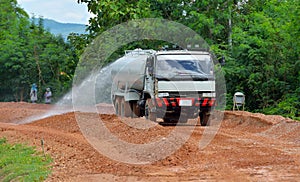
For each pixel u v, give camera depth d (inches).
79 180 484.4
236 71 1288.1
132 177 489.7
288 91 1248.8
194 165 537.3
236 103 1097.4
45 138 730.8
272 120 858.8
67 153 614.9
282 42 1264.8
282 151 611.5
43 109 1277.1
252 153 595.2
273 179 467.8
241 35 1305.4
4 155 659.4
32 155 631.2
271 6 1375.5
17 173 542.9
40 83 1962.4
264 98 1275.8
